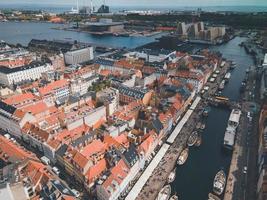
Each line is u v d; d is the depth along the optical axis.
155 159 165.12
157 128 178.38
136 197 137.00
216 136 197.75
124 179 136.50
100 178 135.38
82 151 151.62
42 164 148.12
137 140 170.38
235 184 146.62
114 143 164.00
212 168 163.00
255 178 150.88
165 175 152.62
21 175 136.00
